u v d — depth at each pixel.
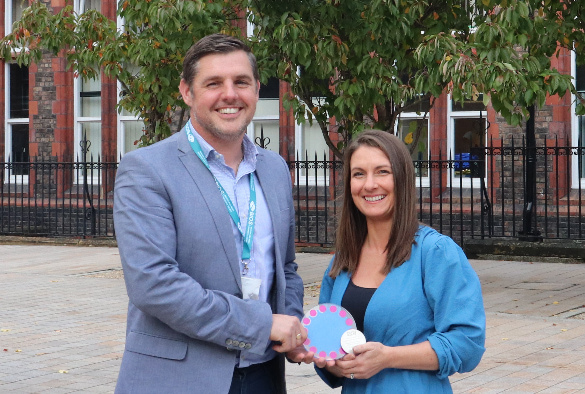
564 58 12.90
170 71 9.06
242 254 2.53
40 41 10.49
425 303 2.47
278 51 8.53
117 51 9.58
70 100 16.84
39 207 16.84
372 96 8.07
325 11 7.98
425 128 14.04
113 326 7.39
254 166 2.64
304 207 14.52
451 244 2.49
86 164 15.25
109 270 11.51
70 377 5.61
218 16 9.16
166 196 2.43
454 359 2.39
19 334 7.06
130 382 2.43
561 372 5.40
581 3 8.09
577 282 9.33
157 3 8.18
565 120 12.90
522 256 11.41
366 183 2.54
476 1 8.25
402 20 7.79
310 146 15.07
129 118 16.56
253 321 2.37
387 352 2.39
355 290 2.59
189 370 2.40
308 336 2.45
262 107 15.77
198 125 2.56
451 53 7.33
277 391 2.66
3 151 17.59
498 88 7.02
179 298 2.30
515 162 13.16
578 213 11.90
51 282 10.34
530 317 7.29
